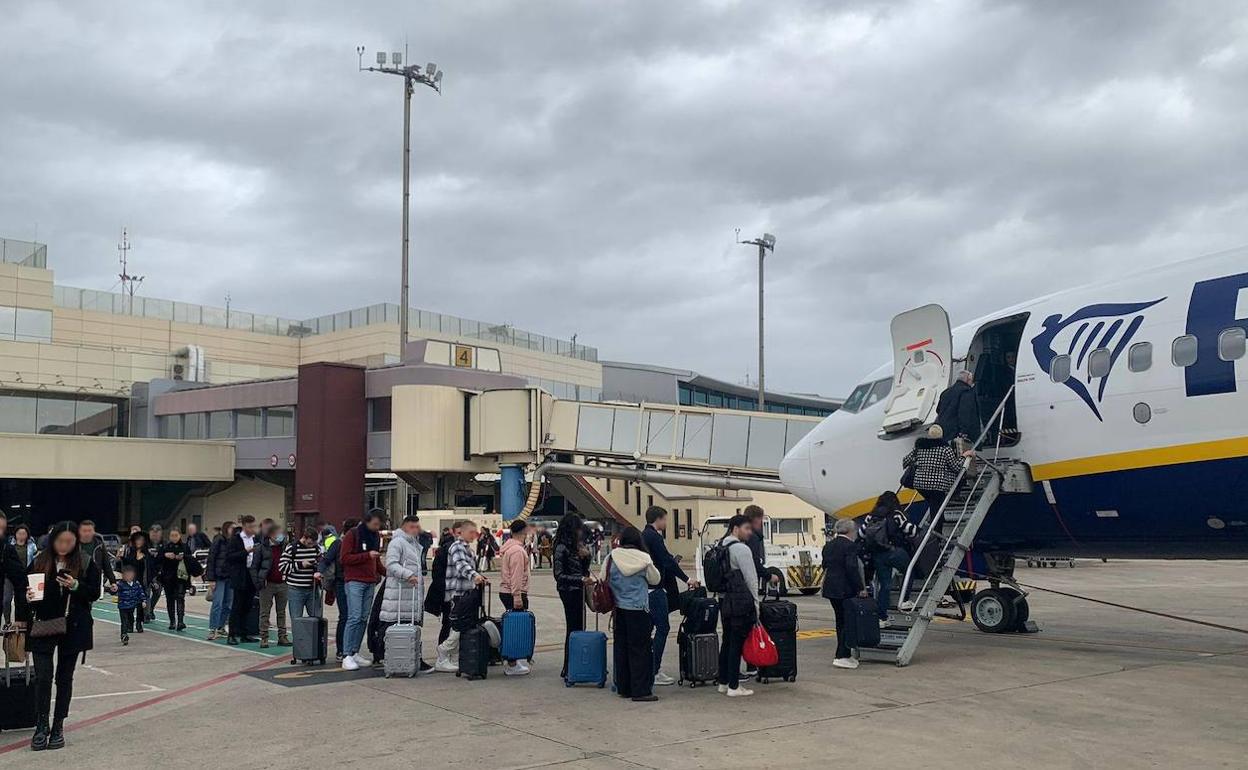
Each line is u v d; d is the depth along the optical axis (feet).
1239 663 43.14
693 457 130.31
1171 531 43.57
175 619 64.39
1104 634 54.80
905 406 49.93
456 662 45.16
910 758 26.71
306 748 29.37
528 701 36.06
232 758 28.37
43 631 29.73
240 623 55.93
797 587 83.56
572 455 135.54
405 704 35.88
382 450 148.87
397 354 212.43
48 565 30.09
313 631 45.65
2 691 32.07
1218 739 28.63
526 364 223.30
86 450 148.87
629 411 132.87
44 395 170.60
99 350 177.37
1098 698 34.96
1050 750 27.48
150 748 29.84
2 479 156.04
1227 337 40.16
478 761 27.32
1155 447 42.06
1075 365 45.16
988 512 49.88
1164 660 44.16
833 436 56.08
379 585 45.57
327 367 147.54
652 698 35.68
